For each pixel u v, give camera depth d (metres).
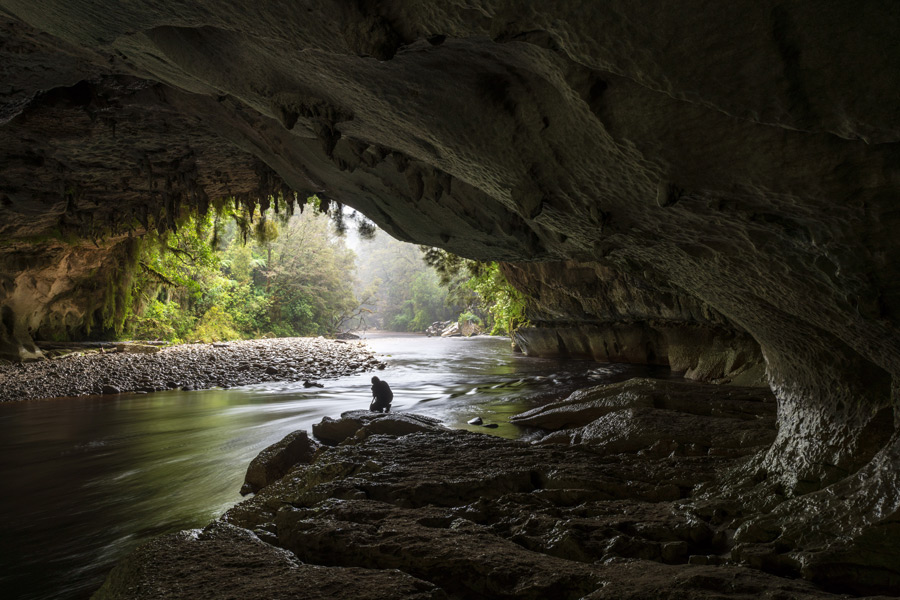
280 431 9.53
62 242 16.08
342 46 2.33
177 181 11.30
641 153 2.28
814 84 1.47
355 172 7.63
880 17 1.25
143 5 2.61
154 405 12.77
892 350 2.42
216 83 3.86
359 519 3.83
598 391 8.80
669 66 1.61
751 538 3.02
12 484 6.66
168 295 30.00
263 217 15.52
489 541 3.31
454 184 7.16
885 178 1.69
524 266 18.86
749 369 10.91
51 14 2.98
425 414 10.38
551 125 2.82
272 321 46.12
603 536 3.29
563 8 1.61
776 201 2.08
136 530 5.21
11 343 17.14
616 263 4.54
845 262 2.07
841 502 2.82
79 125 8.61
